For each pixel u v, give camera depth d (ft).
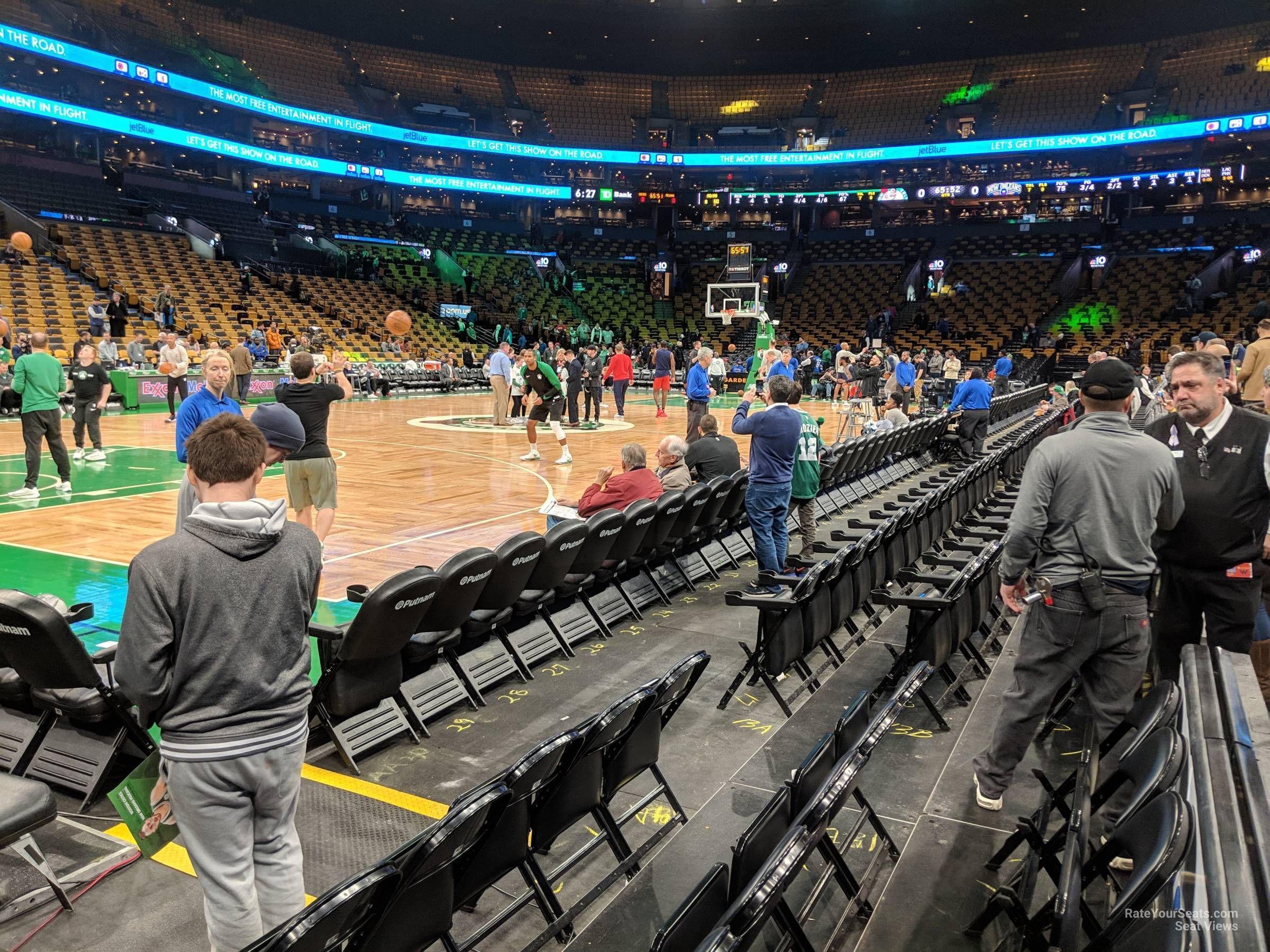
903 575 15.20
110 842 10.09
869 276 130.82
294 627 7.11
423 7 114.01
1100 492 10.01
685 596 20.77
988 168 127.54
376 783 11.64
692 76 141.18
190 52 108.88
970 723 14.10
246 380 49.75
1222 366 11.39
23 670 10.30
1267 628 12.82
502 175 135.95
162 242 94.53
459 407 70.74
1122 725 10.00
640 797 11.54
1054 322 114.11
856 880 9.78
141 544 23.45
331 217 123.03
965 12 112.06
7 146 92.07
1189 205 120.16
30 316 68.69
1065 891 6.54
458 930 8.92
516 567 14.40
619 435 51.42
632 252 140.77
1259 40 114.93
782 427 19.63
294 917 5.58
